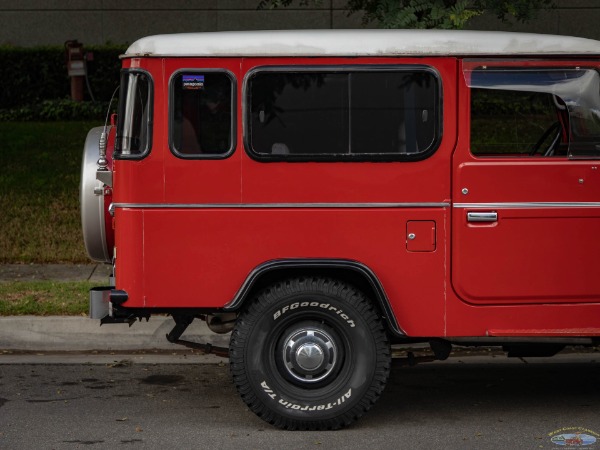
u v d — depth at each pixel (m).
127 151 7.07
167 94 7.03
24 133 16.38
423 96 7.10
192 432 7.12
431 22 10.07
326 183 7.08
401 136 7.10
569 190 7.13
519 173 7.11
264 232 7.09
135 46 7.07
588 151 7.18
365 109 7.08
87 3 19.62
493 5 10.47
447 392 8.26
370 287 7.37
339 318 7.09
